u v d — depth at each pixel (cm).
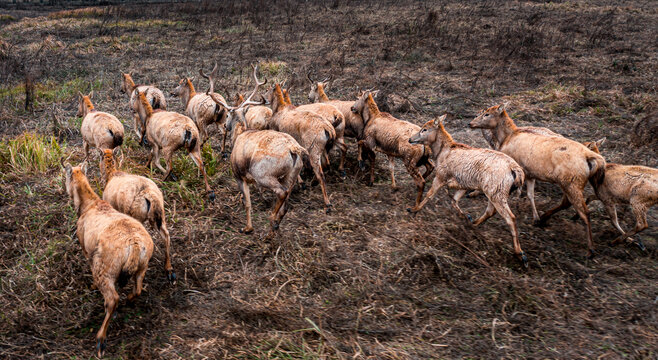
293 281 603
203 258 643
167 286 589
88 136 877
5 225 699
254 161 674
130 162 891
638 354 481
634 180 647
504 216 646
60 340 504
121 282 498
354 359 477
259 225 729
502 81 1523
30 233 682
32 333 513
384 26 2411
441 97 1369
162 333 511
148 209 596
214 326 523
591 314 544
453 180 715
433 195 757
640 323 527
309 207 786
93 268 495
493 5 2934
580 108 1257
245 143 695
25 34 2366
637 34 2200
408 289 590
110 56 1928
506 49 1878
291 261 639
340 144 891
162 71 1675
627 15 2656
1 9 3169
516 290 580
